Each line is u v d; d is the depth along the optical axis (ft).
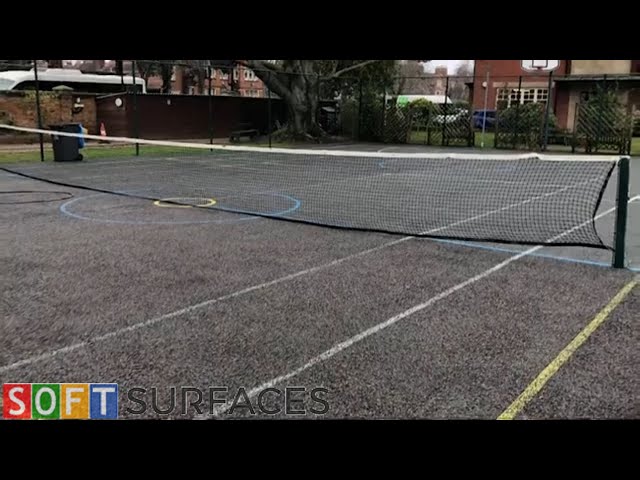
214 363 13.33
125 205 34.22
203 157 69.31
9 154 66.23
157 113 90.84
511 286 19.29
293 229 28.04
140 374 12.78
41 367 13.06
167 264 21.40
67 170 53.21
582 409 11.50
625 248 24.02
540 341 14.76
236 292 18.30
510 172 56.70
